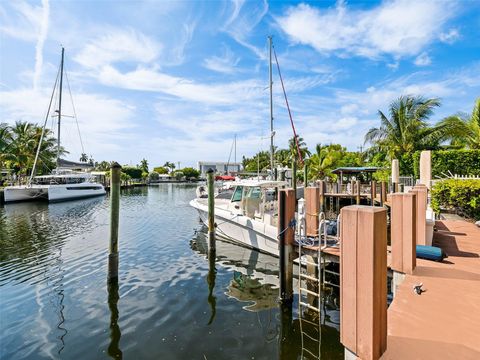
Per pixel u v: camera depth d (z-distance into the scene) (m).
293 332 5.61
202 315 6.30
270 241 9.96
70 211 23.55
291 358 4.85
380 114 25.66
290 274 6.73
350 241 2.90
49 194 29.22
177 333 5.61
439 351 2.89
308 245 6.77
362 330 2.79
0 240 13.26
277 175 19.22
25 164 37.62
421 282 4.49
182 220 19.33
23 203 29.20
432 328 3.29
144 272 9.02
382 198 14.30
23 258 10.43
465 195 9.91
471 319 3.46
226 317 6.20
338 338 5.39
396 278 4.99
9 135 35.94
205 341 5.34
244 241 11.04
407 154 23.05
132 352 5.02
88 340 5.39
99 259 10.30
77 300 7.05
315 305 6.64
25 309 6.61
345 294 2.94
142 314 6.36
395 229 4.99
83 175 35.91
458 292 4.15
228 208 12.08
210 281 8.26
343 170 23.66
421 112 24.23
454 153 17.19
